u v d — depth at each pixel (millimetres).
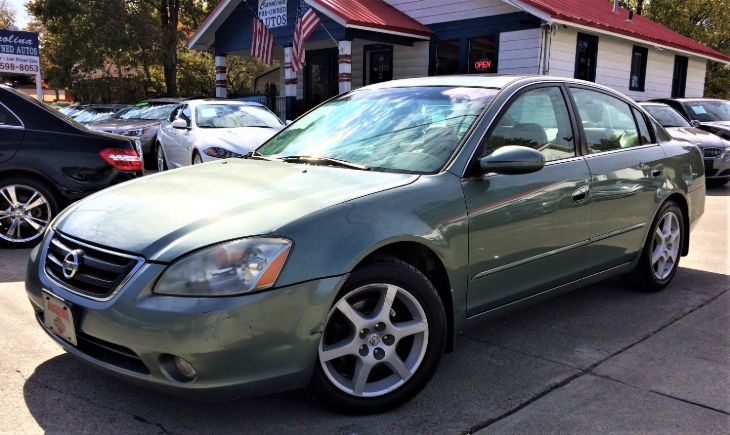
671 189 4523
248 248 2426
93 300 2527
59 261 2801
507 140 3373
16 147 5414
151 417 2738
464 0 13688
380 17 13852
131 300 2406
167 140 9820
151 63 22969
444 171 3074
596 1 18250
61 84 23688
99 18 20672
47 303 2762
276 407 2840
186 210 2736
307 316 2467
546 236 3453
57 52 22531
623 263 4230
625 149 4211
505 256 3229
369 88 4223
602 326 3949
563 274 3658
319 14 13609
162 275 2404
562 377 3203
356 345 2686
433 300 2859
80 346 2635
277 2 14680
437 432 2652
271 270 2412
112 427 2648
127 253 2518
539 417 2791
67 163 5598
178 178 3348
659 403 2926
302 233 2521
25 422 2666
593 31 13266
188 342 2316
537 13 12008
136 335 2377
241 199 2807
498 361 3402
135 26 21328
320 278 2494
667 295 4609
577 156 3777
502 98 3465
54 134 5586
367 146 3480
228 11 16172
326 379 2633
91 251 2654
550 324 3986
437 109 3551
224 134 8469
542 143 3578
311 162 3461
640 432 2666
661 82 16969
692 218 4902
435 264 2975
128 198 3037
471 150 3180
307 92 18125
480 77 3871
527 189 3318
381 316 2717
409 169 3162
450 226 2934
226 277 2371
